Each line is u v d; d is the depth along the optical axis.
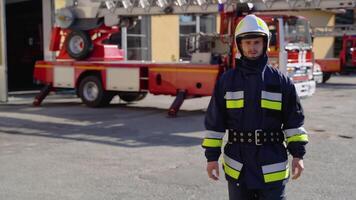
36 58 21.36
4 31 14.66
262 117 3.28
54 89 14.60
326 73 23.50
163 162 7.18
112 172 6.60
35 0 20.25
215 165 3.41
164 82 12.38
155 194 5.63
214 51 12.11
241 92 3.30
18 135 9.34
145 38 21.25
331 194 5.61
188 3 12.58
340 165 6.95
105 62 13.60
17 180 6.21
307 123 10.80
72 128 10.13
